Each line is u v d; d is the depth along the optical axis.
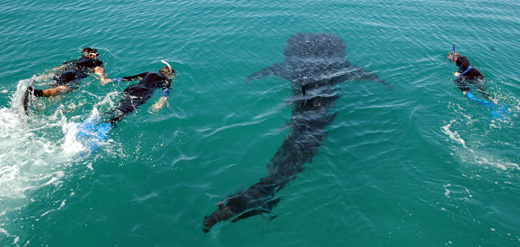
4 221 5.55
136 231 5.54
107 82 9.30
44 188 6.18
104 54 10.79
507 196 6.26
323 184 6.52
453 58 10.98
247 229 5.58
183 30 12.52
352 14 14.58
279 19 13.80
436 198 6.25
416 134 7.88
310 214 5.89
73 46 11.15
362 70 10.66
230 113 8.55
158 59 10.66
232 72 10.26
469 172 6.82
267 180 6.55
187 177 6.62
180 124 8.04
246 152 7.32
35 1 14.59
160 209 5.93
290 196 6.21
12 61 10.15
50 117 7.89
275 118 8.40
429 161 7.12
